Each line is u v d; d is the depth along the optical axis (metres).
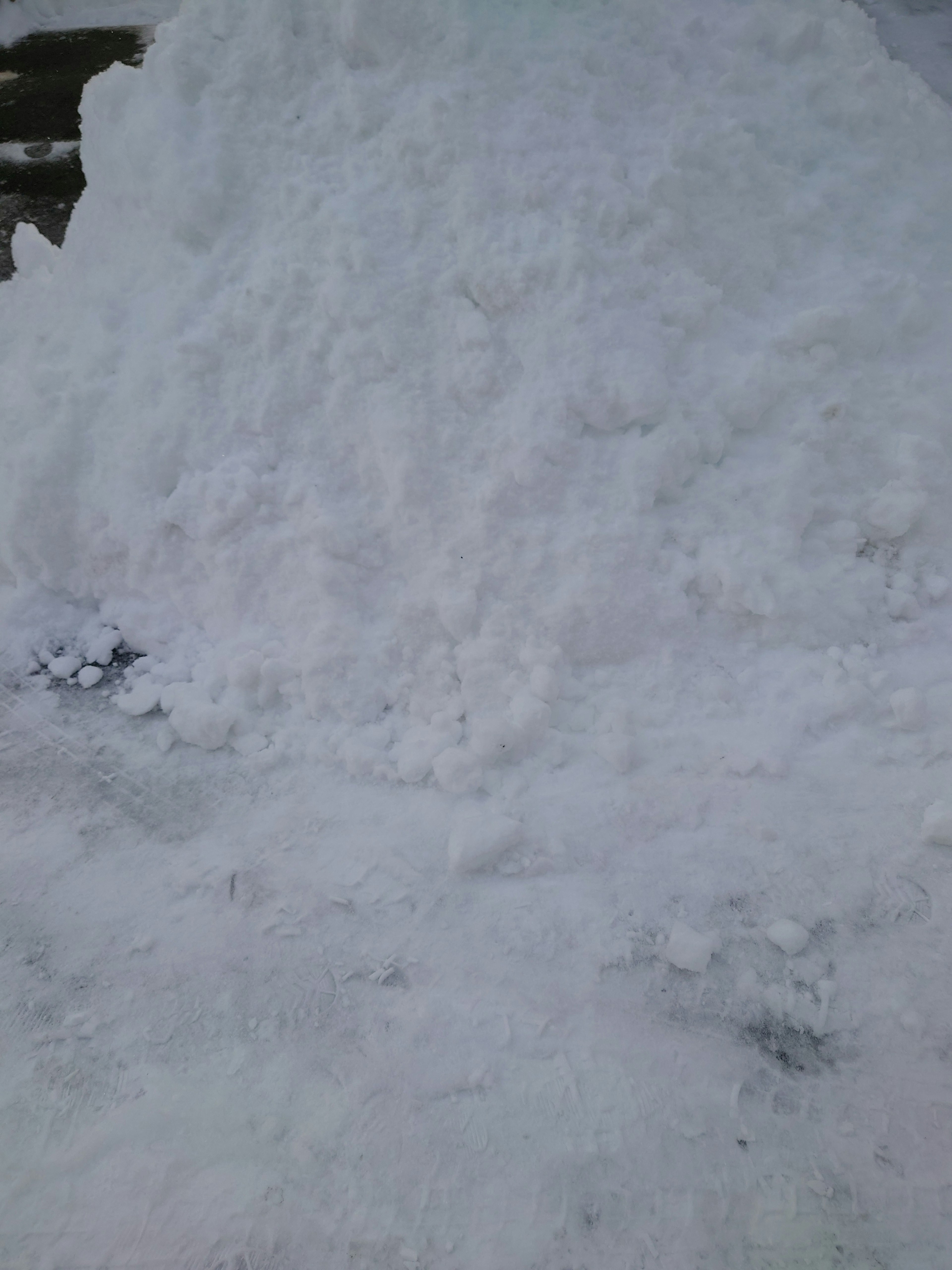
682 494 3.08
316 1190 1.95
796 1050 2.16
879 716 2.84
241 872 2.55
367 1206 1.93
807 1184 1.95
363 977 2.32
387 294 3.05
